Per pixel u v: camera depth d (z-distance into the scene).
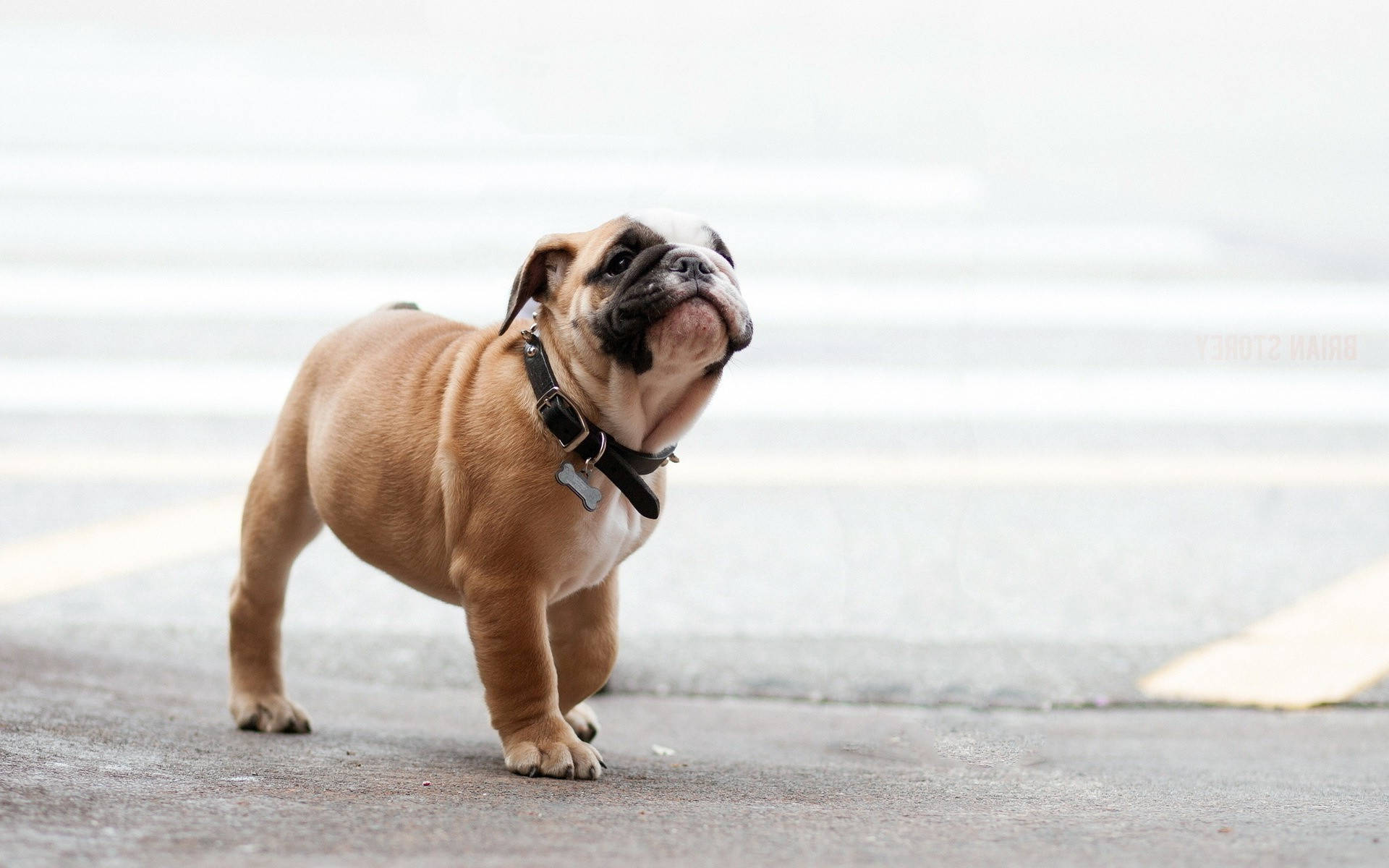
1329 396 14.79
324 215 18.56
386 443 5.21
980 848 3.60
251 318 15.62
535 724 4.91
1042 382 14.71
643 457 5.05
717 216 17.06
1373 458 13.22
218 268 16.89
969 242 17.03
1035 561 10.48
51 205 19.08
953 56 17.11
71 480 11.97
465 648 8.71
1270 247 18.34
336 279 16.52
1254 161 22.17
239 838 3.39
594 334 4.81
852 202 17.11
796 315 15.18
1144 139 23.19
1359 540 11.12
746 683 7.96
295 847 3.33
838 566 10.41
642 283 4.71
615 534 5.02
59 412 13.49
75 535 10.74
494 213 18.03
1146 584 10.00
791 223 16.92
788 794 4.64
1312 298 16.64
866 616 9.29
